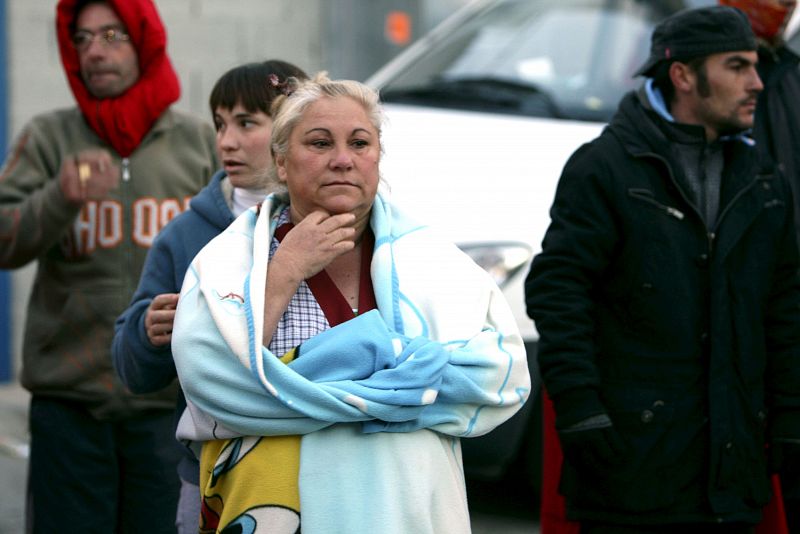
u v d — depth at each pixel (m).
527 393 4.04
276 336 3.85
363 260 4.00
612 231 5.20
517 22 9.55
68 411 5.92
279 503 3.71
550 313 5.18
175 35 13.19
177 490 5.96
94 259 5.93
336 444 3.75
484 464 7.45
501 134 8.23
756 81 5.35
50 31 12.42
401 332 3.87
